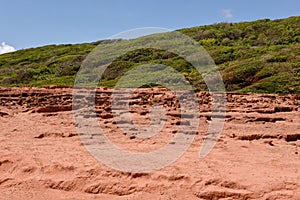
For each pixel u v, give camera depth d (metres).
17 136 10.66
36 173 7.28
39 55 63.44
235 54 42.31
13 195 6.49
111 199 6.23
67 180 6.79
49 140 10.12
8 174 7.47
